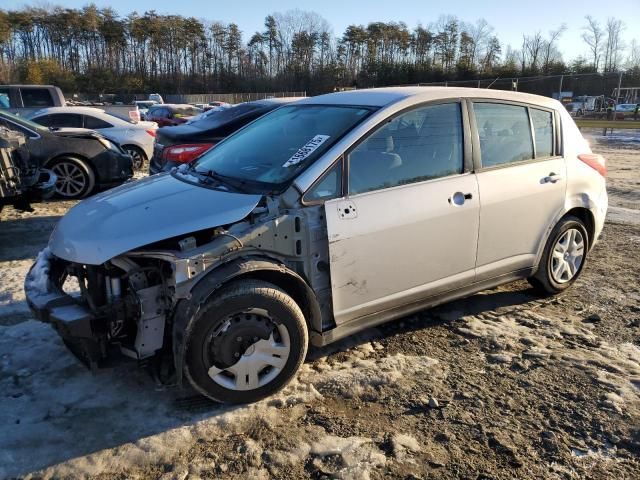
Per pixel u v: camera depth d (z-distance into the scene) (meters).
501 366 3.67
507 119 4.24
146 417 3.08
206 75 84.19
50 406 3.17
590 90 31.33
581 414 3.14
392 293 3.62
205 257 2.95
